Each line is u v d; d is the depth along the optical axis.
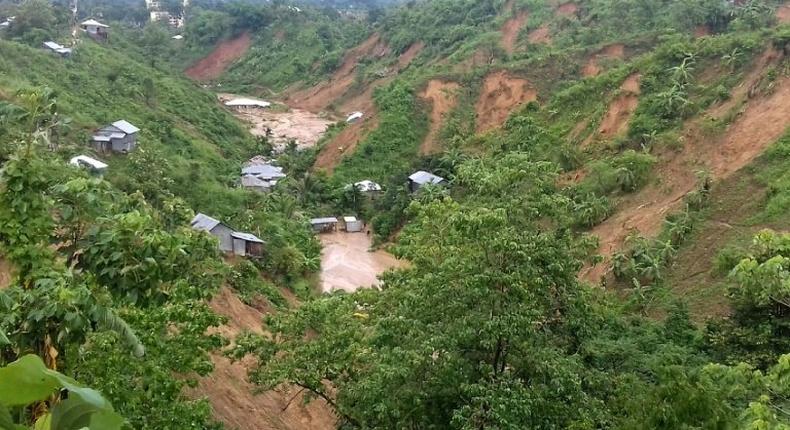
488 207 14.99
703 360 20.75
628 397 12.59
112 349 9.84
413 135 62.94
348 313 16.05
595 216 39.94
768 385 9.94
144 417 10.05
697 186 36.81
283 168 63.41
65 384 2.64
